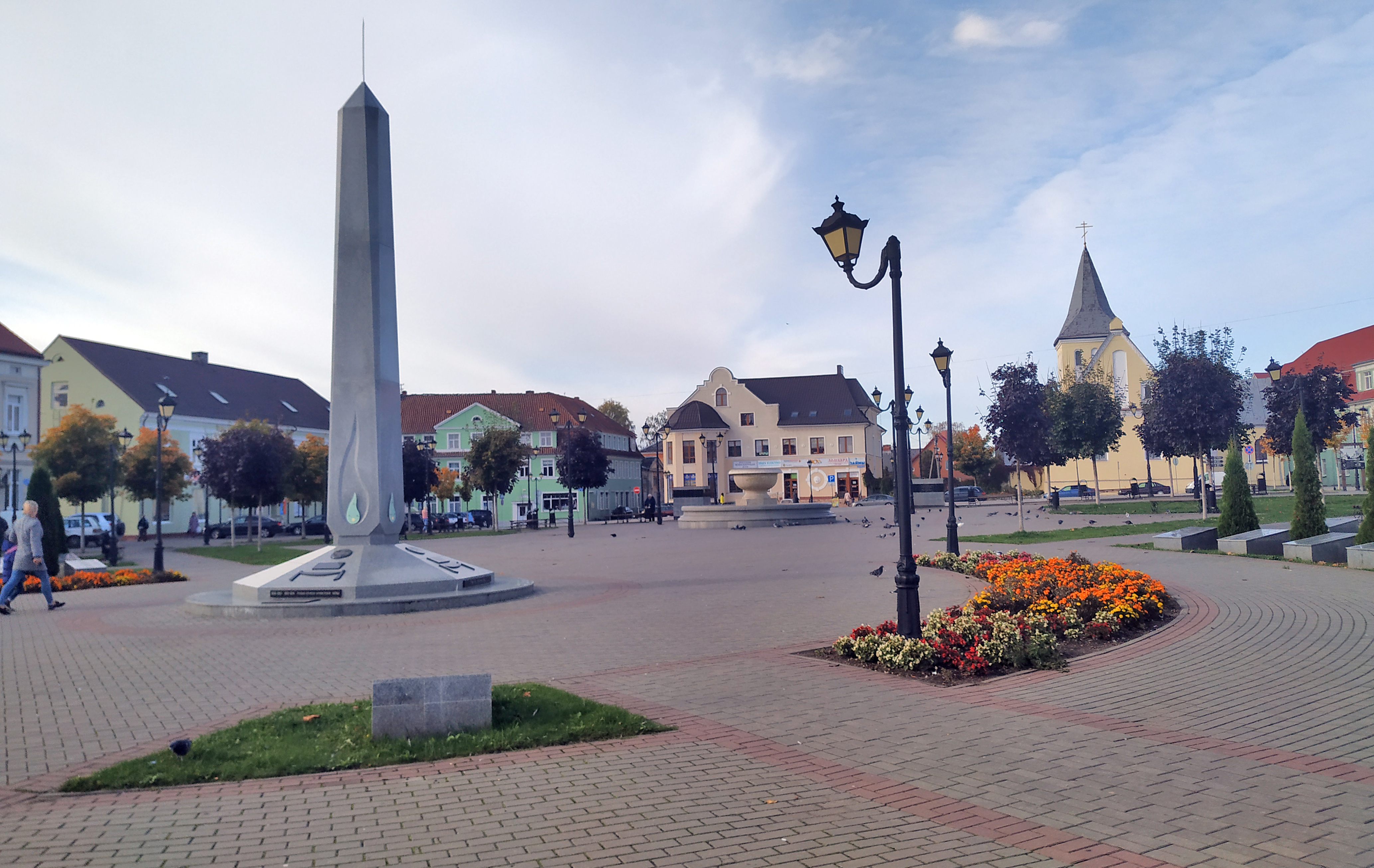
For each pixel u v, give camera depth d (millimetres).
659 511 57219
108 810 5312
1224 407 34438
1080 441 45375
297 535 55719
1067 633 10492
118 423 58812
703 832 4871
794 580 17844
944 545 25828
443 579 15766
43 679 9508
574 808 5270
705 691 8305
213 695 8602
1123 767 5891
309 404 78250
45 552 23188
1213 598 13305
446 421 77438
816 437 84000
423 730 6680
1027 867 4371
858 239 10062
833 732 6840
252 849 4688
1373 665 8766
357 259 16500
